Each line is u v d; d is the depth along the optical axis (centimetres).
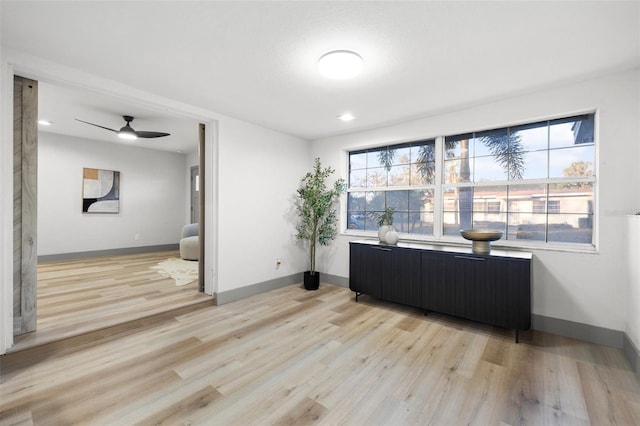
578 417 153
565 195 269
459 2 150
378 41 185
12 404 161
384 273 322
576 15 159
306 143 449
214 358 212
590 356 216
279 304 334
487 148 310
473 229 320
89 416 152
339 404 163
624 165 226
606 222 233
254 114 330
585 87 241
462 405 163
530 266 239
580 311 245
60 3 152
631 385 180
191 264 515
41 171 517
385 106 300
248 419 151
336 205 423
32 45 194
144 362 206
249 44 191
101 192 585
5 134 200
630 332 212
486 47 191
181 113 301
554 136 272
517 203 293
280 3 152
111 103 358
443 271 282
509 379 188
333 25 171
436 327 271
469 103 291
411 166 370
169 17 164
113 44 192
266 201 386
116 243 608
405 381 185
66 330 235
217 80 245
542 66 216
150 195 660
